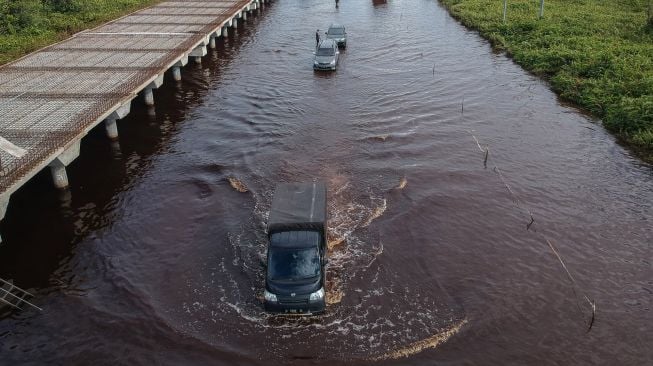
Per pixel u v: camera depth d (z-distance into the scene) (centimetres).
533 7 5238
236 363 1378
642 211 1997
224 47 4525
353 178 2280
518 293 1602
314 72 3784
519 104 3120
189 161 2481
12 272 1748
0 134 2133
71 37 3797
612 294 1590
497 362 1359
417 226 1934
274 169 2375
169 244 1877
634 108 2698
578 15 4744
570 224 1928
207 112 3077
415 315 1524
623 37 4038
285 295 1495
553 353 1386
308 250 1569
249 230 1934
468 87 3422
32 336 1487
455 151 2520
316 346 1427
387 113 3000
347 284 1652
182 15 4594
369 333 1466
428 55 4172
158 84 3025
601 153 2473
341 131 2766
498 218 1977
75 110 2386
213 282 1681
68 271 1755
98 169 2417
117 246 1875
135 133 2798
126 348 1439
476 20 5028
